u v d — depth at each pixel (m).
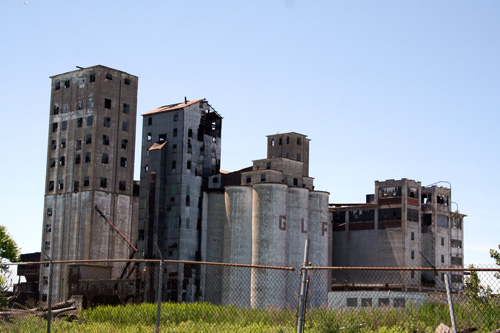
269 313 38.75
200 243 108.50
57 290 111.25
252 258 102.00
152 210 107.25
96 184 114.56
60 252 115.31
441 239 132.12
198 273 106.56
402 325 32.91
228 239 105.00
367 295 94.50
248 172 109.00
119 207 117.12
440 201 134.88
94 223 113.00
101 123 116.94
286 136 135.62
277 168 110.69
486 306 32.09
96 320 42.03
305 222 107.44
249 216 104.88
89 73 119.25
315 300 103.62
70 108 120.75
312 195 111.31
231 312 41.94
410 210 123.38
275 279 100.38
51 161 121.62
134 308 44.09
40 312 38.03
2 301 38.91
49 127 123.25
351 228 129.00
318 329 29.61
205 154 113.94
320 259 108.69
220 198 110.12
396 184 124.38
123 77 121.44
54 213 118.50
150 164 109.12
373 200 133.50
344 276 127.38
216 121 118.44
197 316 42.28
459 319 32.31
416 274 122.06
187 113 110.19
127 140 120.50
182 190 107.19
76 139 118.44
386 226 123.69
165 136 111.50
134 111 122.50
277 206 102.62
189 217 107.50
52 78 124.69
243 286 102.06
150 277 97.94
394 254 121.25
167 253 106.31
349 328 29.59
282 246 102.19
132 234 118.56
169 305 45.38
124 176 119.06
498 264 39.38
